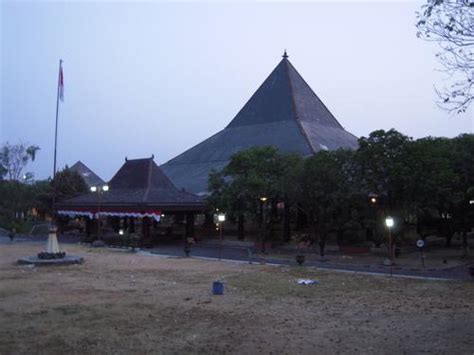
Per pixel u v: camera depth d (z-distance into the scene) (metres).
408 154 25.23
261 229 33.53
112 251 32.81
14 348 10.12
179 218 54.78
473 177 29.89
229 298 15.73
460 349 10.01
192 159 57.69
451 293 16.78
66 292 16.67
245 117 59.03
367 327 11.92
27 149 70.06
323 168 27.53
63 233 50.88
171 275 21.12
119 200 40.44
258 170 33.00
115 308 14.01
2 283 18.67
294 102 54.94
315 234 31.62
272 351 9.90
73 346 10.26
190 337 10.95
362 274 21.64
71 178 57.59
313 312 13.67
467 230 32.66
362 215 28.48
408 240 38.03
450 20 11.15
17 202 55.69
